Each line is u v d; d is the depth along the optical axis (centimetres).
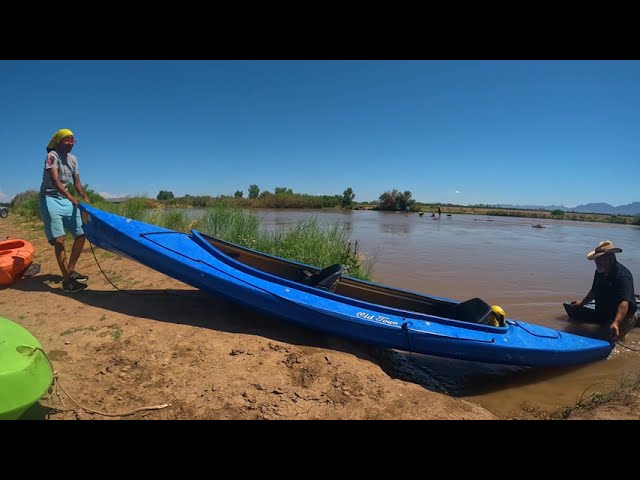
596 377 518
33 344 297
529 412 419
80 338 429
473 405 391
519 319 726
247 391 358
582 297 894
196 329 479
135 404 330
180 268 505
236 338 462
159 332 459
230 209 1088
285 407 342
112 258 786
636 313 650
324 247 878
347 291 616
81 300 546
